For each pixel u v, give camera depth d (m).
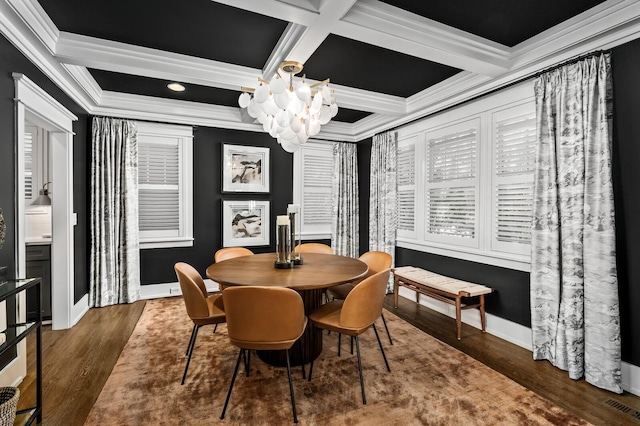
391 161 4.54
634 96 2.11
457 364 2.50
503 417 1.87
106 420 1.83
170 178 4.31
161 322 3.36
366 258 3.42
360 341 2.93
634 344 2.13
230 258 3.27
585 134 2.28
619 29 2.12
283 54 2.62
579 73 2.32
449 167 3.67
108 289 3.90
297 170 5.14
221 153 4.59
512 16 2.27
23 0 1.97
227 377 2.30
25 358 2.26
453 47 2.47
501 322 3.04
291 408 1.94
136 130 4.04
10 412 1.51
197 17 2.33
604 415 1.89
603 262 2.15
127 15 2.30
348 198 5.41
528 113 2.80
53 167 3.14
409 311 3.80
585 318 2.25
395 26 2.22
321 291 2.61
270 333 1.86
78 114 3.53
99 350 2.71
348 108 4.17
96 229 3.80
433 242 3.89
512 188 2.95
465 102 3.43
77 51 2.56
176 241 4.33
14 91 2.16
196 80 3.05
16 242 2.18
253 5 1.88
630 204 2.15
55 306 3.15
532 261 2.61
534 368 2.45
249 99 2.62
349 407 1.95
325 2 1.90
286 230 2.62
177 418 1.85
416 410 1.92
